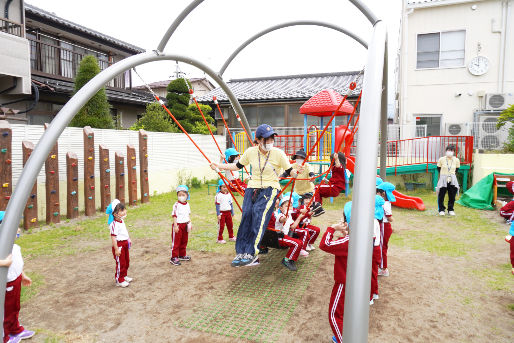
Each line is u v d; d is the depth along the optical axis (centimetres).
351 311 216
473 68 1362
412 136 1423
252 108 1803
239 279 495
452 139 1292
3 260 261
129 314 395
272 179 421
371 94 265
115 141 1046
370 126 252
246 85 2145
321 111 1055
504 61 1331
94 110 1136
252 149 423
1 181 690
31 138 798
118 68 370
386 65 435
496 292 441
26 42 1015
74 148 920
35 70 1327
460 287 457
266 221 411
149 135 1188
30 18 1301
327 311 396
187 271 528
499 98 1320
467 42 1366
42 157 288
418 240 676
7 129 699
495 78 1348
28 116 1295
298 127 1678
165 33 433
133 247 650
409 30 1439
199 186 1426
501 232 730
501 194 1059
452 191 880
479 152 1180
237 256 417
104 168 944
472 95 1374
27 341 340
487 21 1341
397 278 489
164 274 516
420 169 1209
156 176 1223
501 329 354
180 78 1638
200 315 390
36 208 774
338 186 588
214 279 496
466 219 849
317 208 605
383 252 488
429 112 1433
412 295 434
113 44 1648
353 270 221
